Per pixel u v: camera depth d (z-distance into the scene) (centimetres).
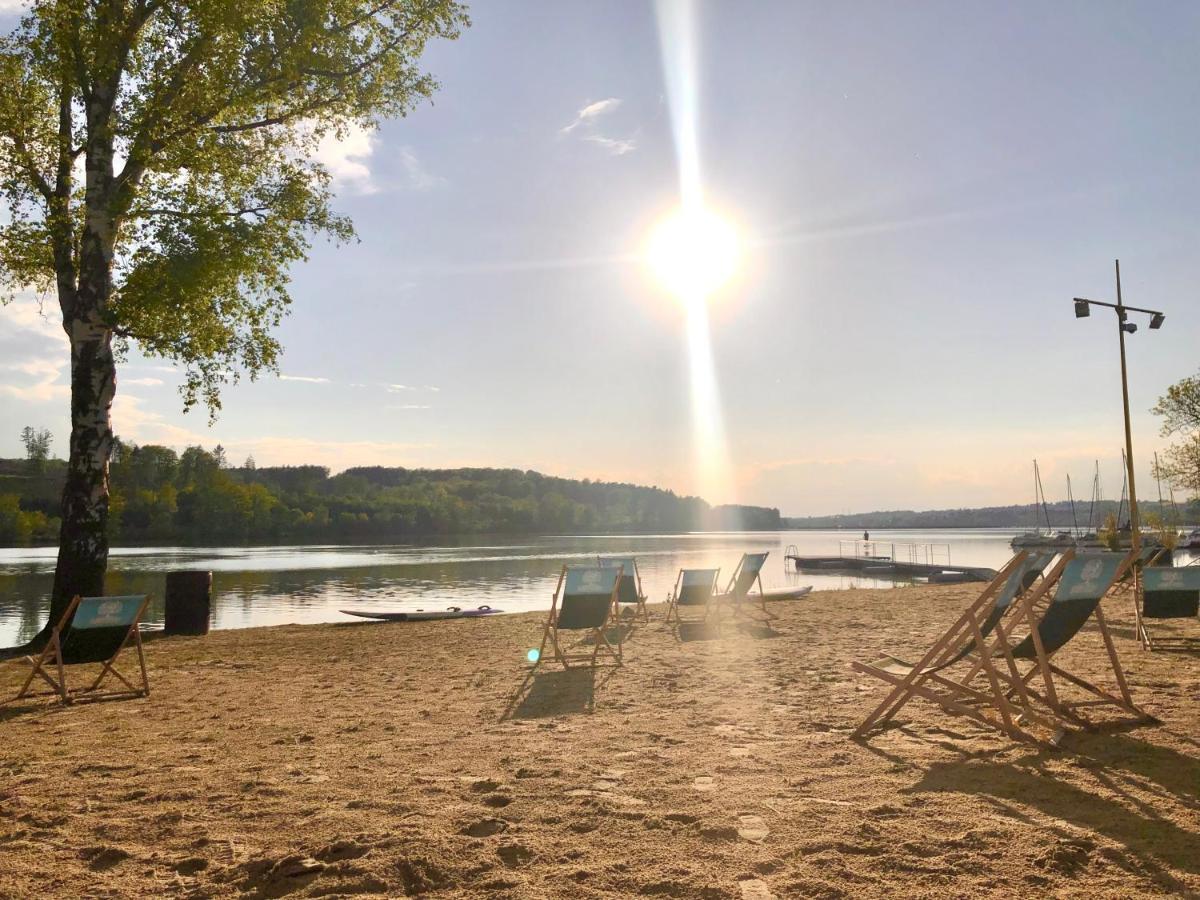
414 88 1522
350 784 432
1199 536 5581
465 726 579
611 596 874
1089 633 993
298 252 1409
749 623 1230
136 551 7575
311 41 1337
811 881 289
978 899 272
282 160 1479
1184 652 830
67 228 1259
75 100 1289
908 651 877
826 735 515
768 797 387
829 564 5594
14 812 396
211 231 1249
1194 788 385
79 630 750
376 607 2366
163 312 1254
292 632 1348
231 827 366
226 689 789
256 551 7594
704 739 513
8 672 948
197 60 1265
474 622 1396
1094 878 287
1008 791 388
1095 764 429
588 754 483
